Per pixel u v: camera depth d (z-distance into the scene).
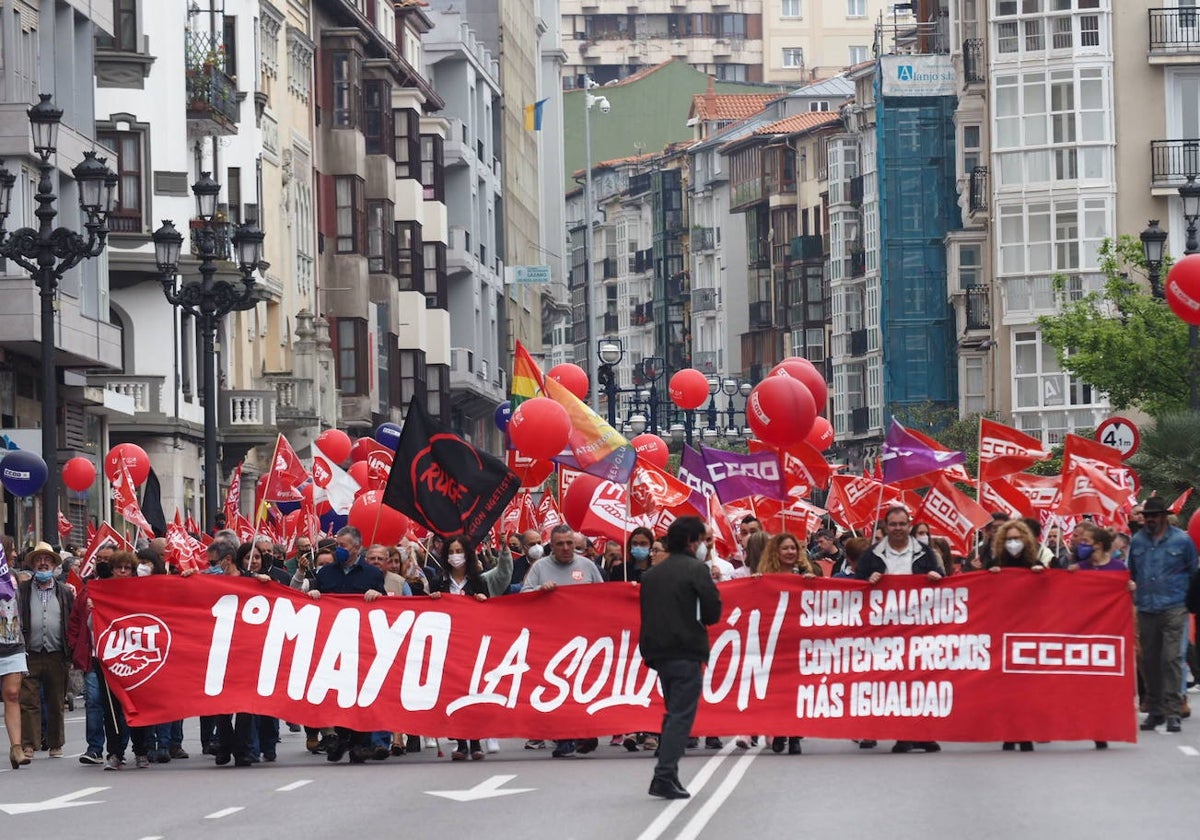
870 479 52.78
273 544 48.28
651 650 31.34
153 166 97.81
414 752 40.84
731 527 53.47
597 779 34.03
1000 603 37.97
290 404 114.88
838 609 38.19
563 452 42.41
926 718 37.94
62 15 85.75
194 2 103.56
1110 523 47.69
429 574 45.84
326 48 135.25
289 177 122.25
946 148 176.25
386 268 142.75
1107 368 88.06
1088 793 30.64
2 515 78.75
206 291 71.38
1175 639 41.28
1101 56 129.50
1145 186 129.12
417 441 38.38
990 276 135.38
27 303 77.44
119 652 38.31
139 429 96.69
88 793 34.09
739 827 27.36
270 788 33.94
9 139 78.88
